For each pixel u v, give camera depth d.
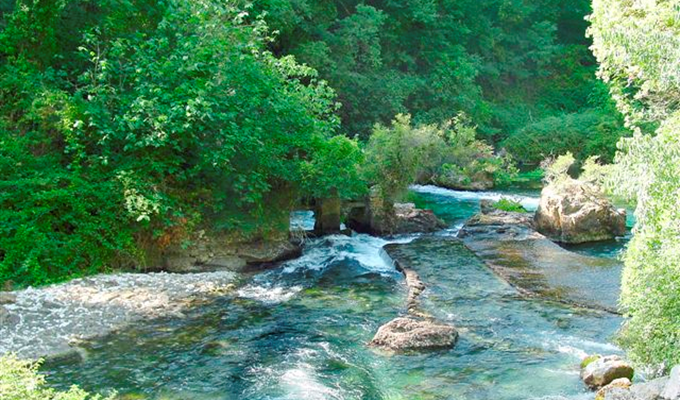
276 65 12.65
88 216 9.80
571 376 6.35
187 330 7.84
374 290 9.68
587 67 39.84
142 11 12.50
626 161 6.03
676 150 5.63
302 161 11.88
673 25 6.77
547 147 28.47
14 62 11.05
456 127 24.73
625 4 8.17
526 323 7.91
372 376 6.45
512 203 16.52
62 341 7.32
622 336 6.34
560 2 40.09
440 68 29.94
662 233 5.63
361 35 24.83
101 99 10.34
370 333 7.75
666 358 5.39
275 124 11.55
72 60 12.02
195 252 10.88
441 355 6.97
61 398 4.22
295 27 22.52
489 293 9.19
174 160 10.61
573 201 13.37
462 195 20.55
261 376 6.45
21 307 8.09
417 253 11.62
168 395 5.99
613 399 4.88
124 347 7.24
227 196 11.37
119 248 9.85
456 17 33.59
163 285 9.62
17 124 10.54
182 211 10.74
